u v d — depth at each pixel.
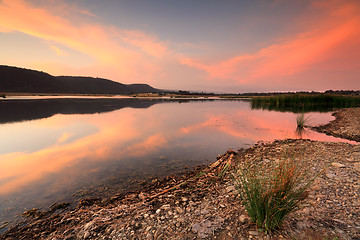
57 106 33.78
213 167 6.78
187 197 4.66
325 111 26.33
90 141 10.64
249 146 9.62
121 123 16.70
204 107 34.84
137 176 6.23
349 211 3.49
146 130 13.70
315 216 3.38
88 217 3.94
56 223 3.80
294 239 2.83
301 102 36.59
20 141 10.58
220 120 18.48
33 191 5.21
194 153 8.56
